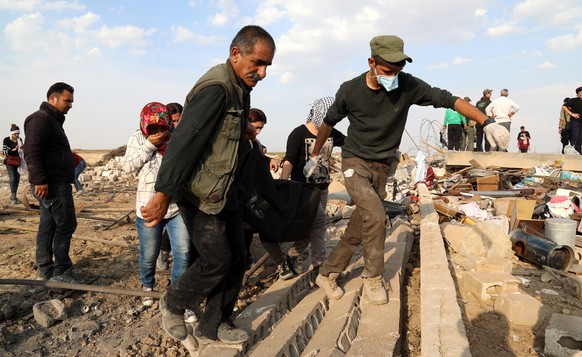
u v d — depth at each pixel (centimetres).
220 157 265
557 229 541
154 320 420
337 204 911
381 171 382
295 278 457
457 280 480
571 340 334
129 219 841
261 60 271
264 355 296
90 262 582
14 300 445
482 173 1042
